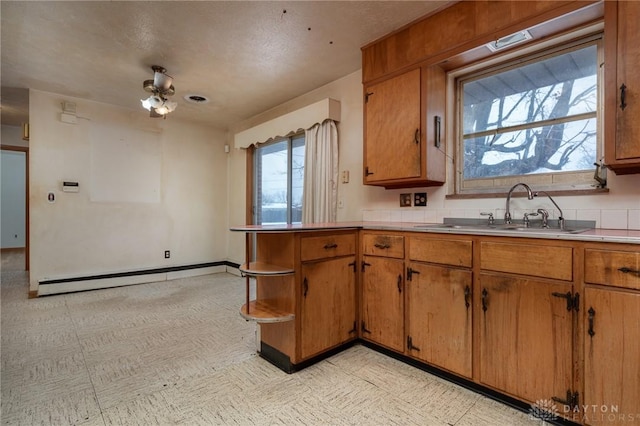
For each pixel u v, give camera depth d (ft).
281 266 6.86
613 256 4.30
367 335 7.55
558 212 6.49
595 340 4.45
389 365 6.80
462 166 8.35
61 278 12.53
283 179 14.08
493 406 5.34
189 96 12.55
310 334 6.77
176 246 15.55
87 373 6.46
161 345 7.85
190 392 5.81
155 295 12.41
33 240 12.00
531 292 5.02
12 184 24.18
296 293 6.55
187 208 15.89
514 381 5.22
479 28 6.75
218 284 14.25
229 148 17.13
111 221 13.67
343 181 10.68
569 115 6.66
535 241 4.99
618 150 5.06
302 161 13.07
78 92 12.19
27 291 12.85
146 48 8.89
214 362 6.98
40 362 6.92
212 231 16.80
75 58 9.46
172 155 15.40
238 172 16.40
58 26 7.80
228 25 7.80
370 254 7.48
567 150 6.69
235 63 9.78
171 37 8.32
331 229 7.09
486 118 7.93
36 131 11.98
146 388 5.93
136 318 9.79
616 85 5.08
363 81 8.91
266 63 9.78
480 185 8.00
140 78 10.87
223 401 5.54
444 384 6.02
